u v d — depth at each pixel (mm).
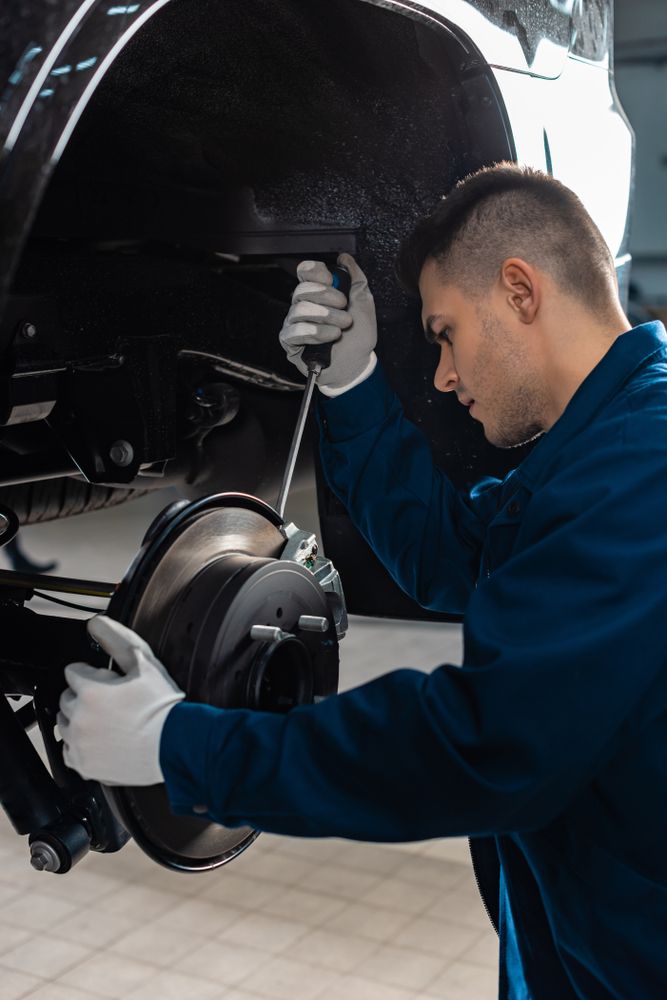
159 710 905
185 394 1562
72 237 1547
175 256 1695
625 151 1722
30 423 1408
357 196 1503
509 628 869
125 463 1334
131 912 2324
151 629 977
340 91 1395
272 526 1149
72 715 913
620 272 1682
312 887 2420
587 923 1010
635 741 942
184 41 1303
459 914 2316
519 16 1413
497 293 1061
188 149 1507
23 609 1175
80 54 871
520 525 1062
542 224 1052
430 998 2047
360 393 1366
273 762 873
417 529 1368
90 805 1076
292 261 1625
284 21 1283
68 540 4496
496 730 833
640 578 857
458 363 1104
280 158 1505
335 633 1159
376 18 1279
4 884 2420
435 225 1095
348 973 2119
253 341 1583
